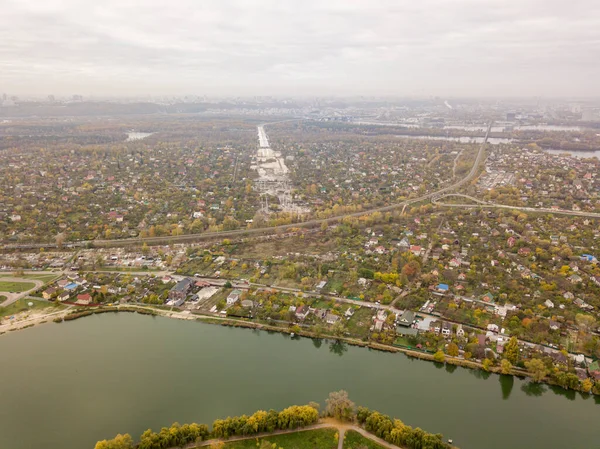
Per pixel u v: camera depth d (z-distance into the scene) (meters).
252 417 168.62
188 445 161.62
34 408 186.25
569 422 178.62
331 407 175.00
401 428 163.00
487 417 180.88
